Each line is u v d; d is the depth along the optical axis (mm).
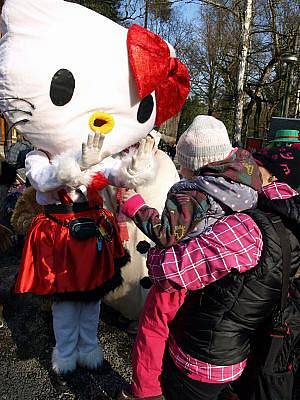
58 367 2600
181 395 1762
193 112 27406
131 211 1698
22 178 4359
